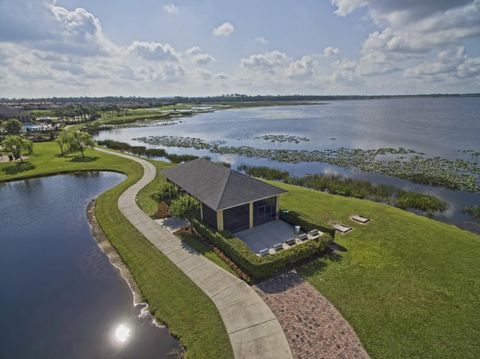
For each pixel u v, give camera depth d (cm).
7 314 1270
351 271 1443
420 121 9219
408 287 1318
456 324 1102
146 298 1312
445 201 2603
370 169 3728
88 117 12356
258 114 13950
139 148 5416
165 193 2270
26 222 2230
